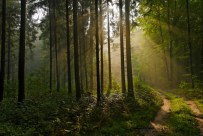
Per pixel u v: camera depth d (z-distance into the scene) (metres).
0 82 22.52
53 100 22.48
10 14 41.78
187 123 16.80
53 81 44.38
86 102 21.05
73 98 23.81
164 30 52.22
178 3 49.56
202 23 47.38
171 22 50.28
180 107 23.38
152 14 47.44
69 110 16.81
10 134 11.62
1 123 13.40
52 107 17.47
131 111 20.94
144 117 18.67
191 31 49.03
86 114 16.80
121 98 23.67
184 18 49.56
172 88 48.41
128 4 28.17
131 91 26.95
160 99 30.52
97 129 14.98
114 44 38.50
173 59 52.75
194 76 33.34
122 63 30.97
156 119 19.08
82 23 37.91
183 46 49.12
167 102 29.33
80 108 17.89
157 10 47.59
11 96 28.72
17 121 14.38
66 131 12.95
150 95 30.52
